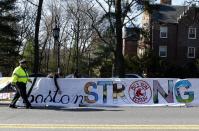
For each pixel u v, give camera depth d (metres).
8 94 24.06
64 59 90.75
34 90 21.23
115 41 53.44
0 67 60.72
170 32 68.75
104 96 21.36
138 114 16.80
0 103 22.42
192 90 21.61
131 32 54.84
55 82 21.28
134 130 12.34
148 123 13.90
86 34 82.75
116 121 14.41
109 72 68.88
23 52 75.56
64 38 86.69
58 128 12.73
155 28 68.06
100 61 70.25
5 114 16.73
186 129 12.55
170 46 68.56
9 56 58.72
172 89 21.52
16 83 19.64
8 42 57.06
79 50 82.69
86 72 82.00
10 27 56.84
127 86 21.39
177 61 68.38
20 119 14.99
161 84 21.48
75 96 21.34
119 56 50.38
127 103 21.31
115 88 21.36
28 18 76.81
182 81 21.56
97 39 77.75
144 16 73.12
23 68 19.73
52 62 88.31
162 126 13.16
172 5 72.19
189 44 68.69
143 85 21.42
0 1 55.59
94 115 16.44
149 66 63.66
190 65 65.62
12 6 56.22
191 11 68.56
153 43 68.12
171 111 18.09
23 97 19.69
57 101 21.25
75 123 13.86
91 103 21.28
